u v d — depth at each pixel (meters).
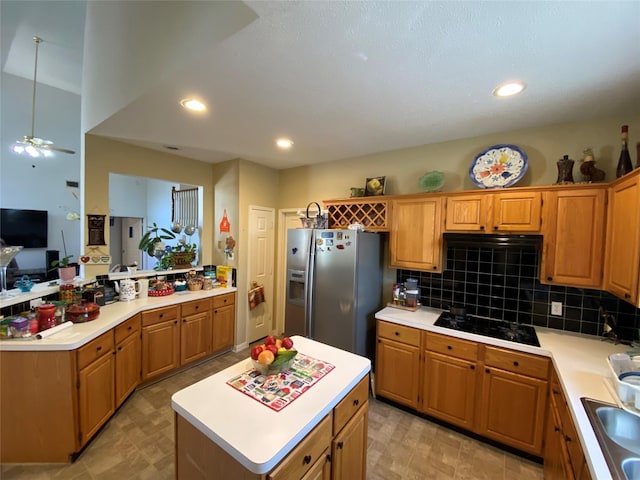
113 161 2.91
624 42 1.28
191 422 1.15
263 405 1.22
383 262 3.08
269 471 0.96
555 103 1.91
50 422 1.86
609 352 1.84
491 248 2.54
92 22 2.60
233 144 2.93
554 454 1.57
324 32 1.23
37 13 2.95
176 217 4.49
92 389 2.03
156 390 2.77
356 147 2.99
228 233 3.72
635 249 1.48
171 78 1.63
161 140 2.85
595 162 2.13
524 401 1.94
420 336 2.36
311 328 2.82
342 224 3.14
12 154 5.40
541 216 2.07
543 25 1.18
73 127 5.80
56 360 1.84
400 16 1.14
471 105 1.96
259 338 4.00
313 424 1.15
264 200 3.95
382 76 1.60
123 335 2.41
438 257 2.50
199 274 3.71
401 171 3.02
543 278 2.08
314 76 1.60
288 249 3.05
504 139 2.47
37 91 4.98
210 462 1.09
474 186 2.59
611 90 1.73
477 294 2.60
